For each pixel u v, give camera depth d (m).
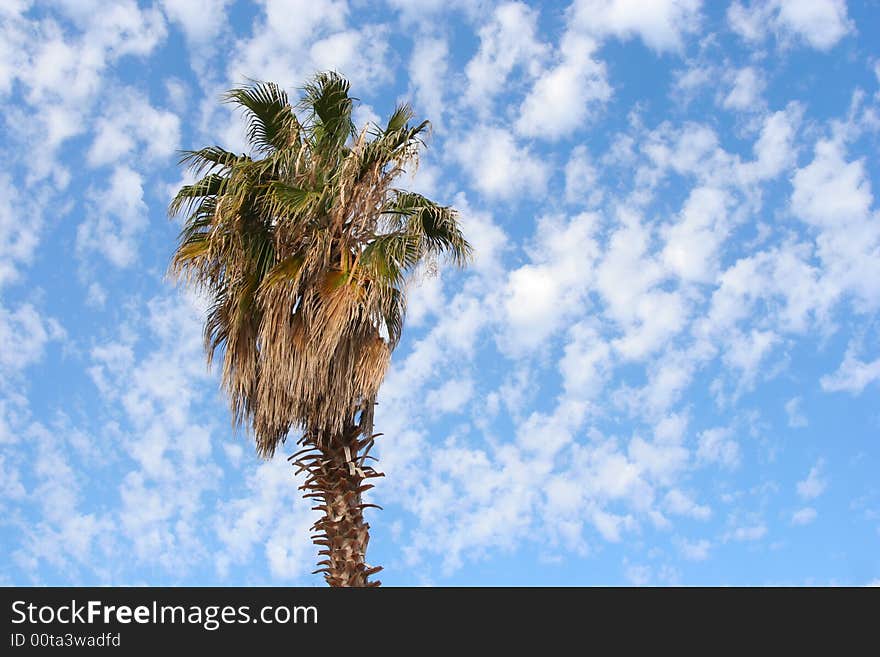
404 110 14.86
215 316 14.51
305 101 15.06
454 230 14.96
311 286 13.91
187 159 15.04
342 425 13.83
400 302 14.23
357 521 13.81
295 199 14.08
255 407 14.11
